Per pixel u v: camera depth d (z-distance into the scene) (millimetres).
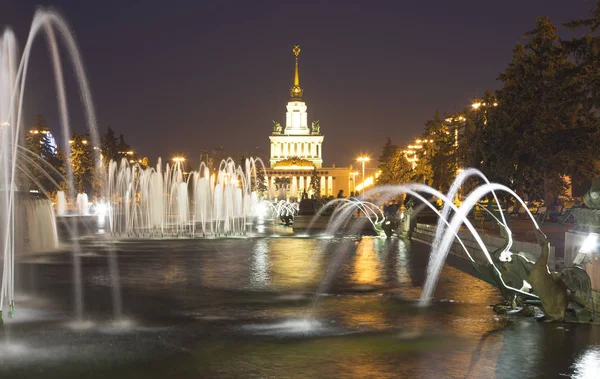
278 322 12602
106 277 19469
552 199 50094
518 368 9297
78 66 24719
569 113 44000
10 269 15891
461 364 9516
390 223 38438
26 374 9039
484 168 49719
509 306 13828
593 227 13820
